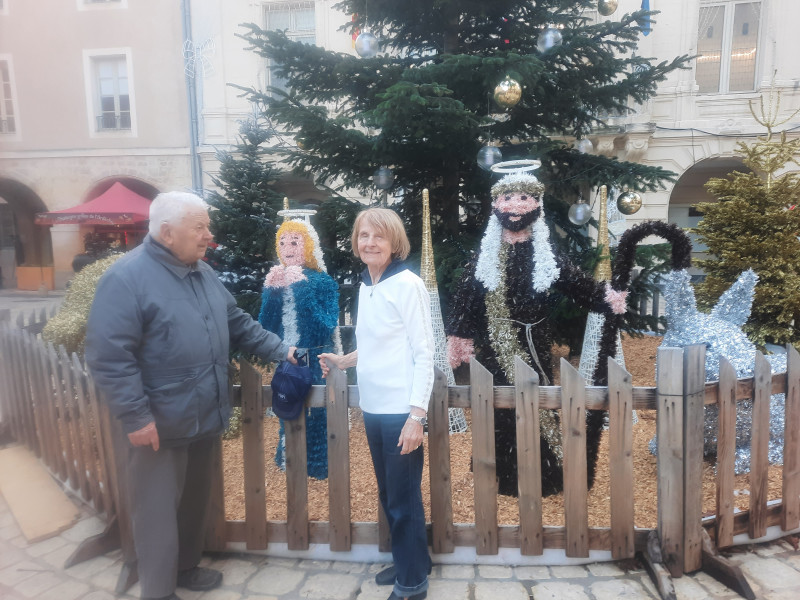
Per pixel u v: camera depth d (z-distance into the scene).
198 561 2.32
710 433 3.13
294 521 2.46
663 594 2.12
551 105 4.94
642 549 2.36
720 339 3.03
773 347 4.11
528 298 2.78
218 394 2.16
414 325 1.98
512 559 2.37
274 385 2.36
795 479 2.51
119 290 1.90
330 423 2.37
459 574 2.32
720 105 9.43
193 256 2.06
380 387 2.05
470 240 5.03
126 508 2.25
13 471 3.19
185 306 2.04
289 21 9.46
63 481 3.07
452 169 5.14
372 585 2.28
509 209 2.73
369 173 5.11
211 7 6.88
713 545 2.39
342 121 4.18
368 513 2.73
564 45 4.49
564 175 5.19
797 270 4.07
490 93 4.34
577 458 2.27
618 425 2.25
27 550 2.52
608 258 4.12
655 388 2.24
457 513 2.69
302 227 3.15
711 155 9.58
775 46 9.00
